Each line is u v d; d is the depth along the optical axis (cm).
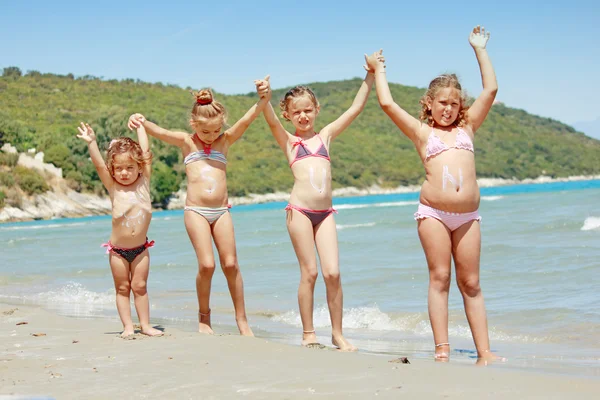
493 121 15212
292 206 607
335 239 610
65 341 600
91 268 1495
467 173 546
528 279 1009
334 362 469
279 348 525
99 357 513
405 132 573
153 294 1080
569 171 14112
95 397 397
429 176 553
